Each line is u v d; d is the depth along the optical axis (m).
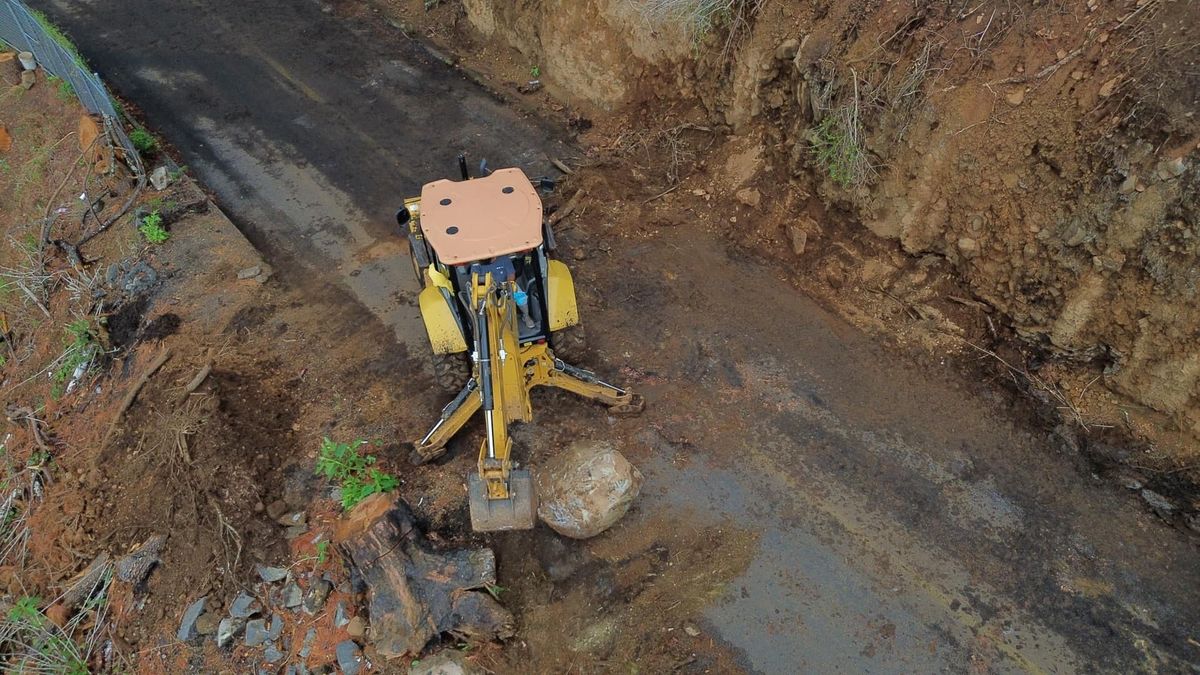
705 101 11.53
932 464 7.93
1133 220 7.40
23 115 13.95
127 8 16.84
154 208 11.57
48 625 7.71
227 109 13.85
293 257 10.99
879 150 9.09
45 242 11.78
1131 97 7.49
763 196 10.52
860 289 9.57
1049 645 6.62
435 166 12.44
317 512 7.79
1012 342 8.68
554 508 7.14
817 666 6.60
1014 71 8.27
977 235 8.62
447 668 6.39
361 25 15.91
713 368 8.94
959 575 7.10
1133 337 7.68
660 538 7.46
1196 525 7.22
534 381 7.78
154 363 9.29
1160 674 6.41
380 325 9.89
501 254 6.90
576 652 6.78
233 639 7.09
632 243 10.60
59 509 8.64
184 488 7.92
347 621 6.96
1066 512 7.48
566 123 13.06
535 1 13.29
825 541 7.38
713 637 6.80
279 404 8.85
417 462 8.05
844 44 9.39
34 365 10.71
